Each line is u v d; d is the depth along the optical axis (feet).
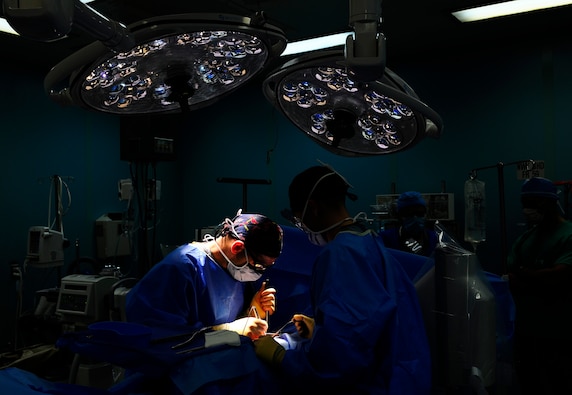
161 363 3.84
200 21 2.94
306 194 4.33
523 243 8.88
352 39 2.90
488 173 13.97
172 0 10.52
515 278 8.43
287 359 3.84
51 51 14.11
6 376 4.00
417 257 5.84
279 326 6.45
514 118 13.65
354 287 3.74
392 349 3.70
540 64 13.33
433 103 14.79
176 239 19.57
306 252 6.51
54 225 15.85
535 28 12.92
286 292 6.50
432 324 4.37
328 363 3.57
